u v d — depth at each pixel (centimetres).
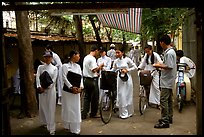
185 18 1028
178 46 1542
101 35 2502
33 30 1338
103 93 741
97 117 732
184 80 821
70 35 1602
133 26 1283
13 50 988
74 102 588
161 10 1077
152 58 796
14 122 707
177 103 830
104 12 725
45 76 589
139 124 673
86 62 700
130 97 742
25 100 754
